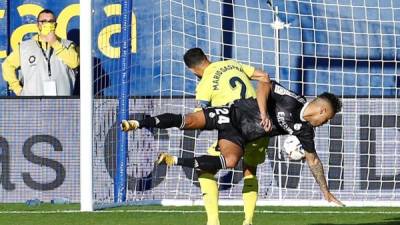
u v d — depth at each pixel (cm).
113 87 3147
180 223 2392
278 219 2500
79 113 3070
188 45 3444
